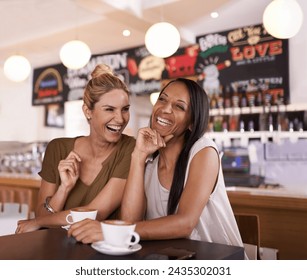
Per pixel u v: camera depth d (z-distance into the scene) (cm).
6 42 535
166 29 332
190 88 134
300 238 253
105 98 148
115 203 151
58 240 107
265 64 443
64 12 433
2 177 421
